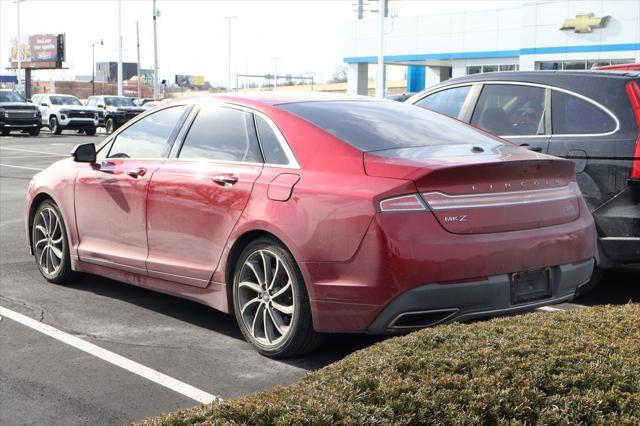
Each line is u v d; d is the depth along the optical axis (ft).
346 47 169.78
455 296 14.15
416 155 15.14
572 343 10.94
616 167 19.15
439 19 151.64
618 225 19.11
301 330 15.25
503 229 14.74
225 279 16.79
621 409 9.40
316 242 14.69
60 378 14.83
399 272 13.83
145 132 19.86
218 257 16.89
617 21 119.34
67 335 17.51
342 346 16.70
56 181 21.77
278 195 15.56
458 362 10.21
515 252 14.71
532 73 21.80
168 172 18.28
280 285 15.74
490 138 17.72
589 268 16.49
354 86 170.91
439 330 11.64
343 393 9.47
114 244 19.92
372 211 14.03
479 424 9.04
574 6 124.36
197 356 16.14
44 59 296.92
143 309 19.76
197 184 17.35
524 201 15.16
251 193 16.11
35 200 22.91
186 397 13.94
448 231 14.17
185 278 17.81
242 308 16.49
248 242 16.53
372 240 13.98
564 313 12.97
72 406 13.50
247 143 17.07
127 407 13.48
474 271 14.23
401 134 16.47
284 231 15.16
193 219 17.43
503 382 9.77
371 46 164.76
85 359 15.92
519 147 17.29
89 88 403.34
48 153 77.66
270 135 16.65
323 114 16.80
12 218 34.68
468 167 14.29
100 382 14.64
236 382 14.69
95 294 21.22
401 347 11.03
